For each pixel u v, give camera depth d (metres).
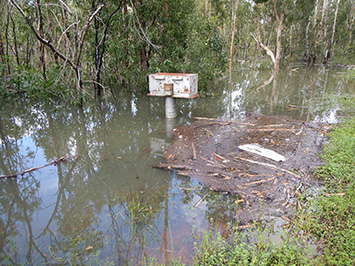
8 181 3.92
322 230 2.68
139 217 3.05
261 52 32.81
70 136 5.86
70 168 4.32
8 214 3.18
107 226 2.92
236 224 2.87
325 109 7.66
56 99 9.04
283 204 3.15
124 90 10.60
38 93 8.64
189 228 2.86
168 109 6.84
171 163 4.32
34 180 3.95
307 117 6.89
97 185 3.77
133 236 2.75
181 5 9.26
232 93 10.51
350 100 8.67
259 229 2.72
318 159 4.28
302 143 4.94
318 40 25.91
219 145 4.99
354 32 28.19
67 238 2.75
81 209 3.24
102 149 5.05
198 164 4.25
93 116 7.39
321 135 5.36
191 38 9.26
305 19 25.20
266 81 13.91
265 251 2.44
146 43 9.12
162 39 9.55
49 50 9.81
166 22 9.17
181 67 8.91
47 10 7.86
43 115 7.51
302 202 3.17
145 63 9.83
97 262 2.42
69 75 8.23
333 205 3.00
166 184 3.73
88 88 10.53
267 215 2.98
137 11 8.71
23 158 4.72
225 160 4.34
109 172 4.12
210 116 7.12
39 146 5.30
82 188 3.71
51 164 4.45
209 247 2.53
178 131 5.87
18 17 10.23
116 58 8.90
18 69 9.19
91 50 9.01
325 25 26.91
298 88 11.53
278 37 19.27
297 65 24.06
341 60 26.36
